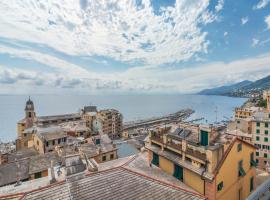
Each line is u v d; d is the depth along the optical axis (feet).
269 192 70.74
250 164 85.87
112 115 383.45
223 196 68.23
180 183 73.82
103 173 69.41
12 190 63.52
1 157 159.43
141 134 389.19
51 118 336.70
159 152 86.53
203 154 66.95
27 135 232.12
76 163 70.38
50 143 184.34
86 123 340.59
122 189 62.54
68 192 57.77
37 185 66.85
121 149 204.23
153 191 63.57
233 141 73.41
